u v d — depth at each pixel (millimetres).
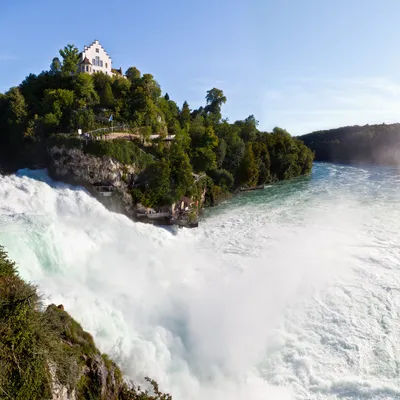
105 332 20141
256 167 77625
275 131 116625
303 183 84062
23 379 12805
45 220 27375
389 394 19188
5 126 56594
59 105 52781
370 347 22625
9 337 13062
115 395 17156
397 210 53188
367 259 34406
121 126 54656
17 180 40719
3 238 22516
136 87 63719
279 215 52312
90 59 70625
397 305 26625
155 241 38688
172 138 58594
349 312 26047
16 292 14852
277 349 23047
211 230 45438
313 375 20766
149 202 47469
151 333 22328
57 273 24594
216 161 72562
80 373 15781
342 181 84812
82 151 44688
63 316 17359
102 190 45062
